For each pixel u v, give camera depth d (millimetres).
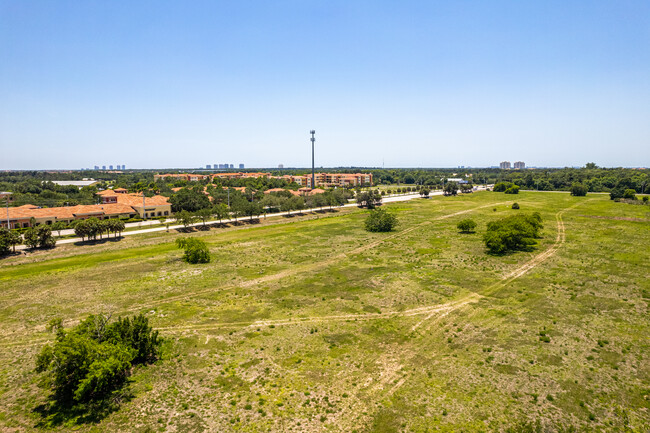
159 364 31938
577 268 57250
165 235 87562
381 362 32156
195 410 26141
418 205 145625
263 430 24141
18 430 23984
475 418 24984
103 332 31531
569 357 32156
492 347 34219
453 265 60750
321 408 26312
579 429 23828
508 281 52219
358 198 140375
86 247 74250
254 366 31688
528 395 27344
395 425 24469
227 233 91438
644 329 36812
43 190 171500
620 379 28922
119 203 114812
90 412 25781
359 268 60062
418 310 42875
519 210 125250
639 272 54562
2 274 56656
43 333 37312
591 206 132125
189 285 51875
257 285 52000
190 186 198500
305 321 40312
